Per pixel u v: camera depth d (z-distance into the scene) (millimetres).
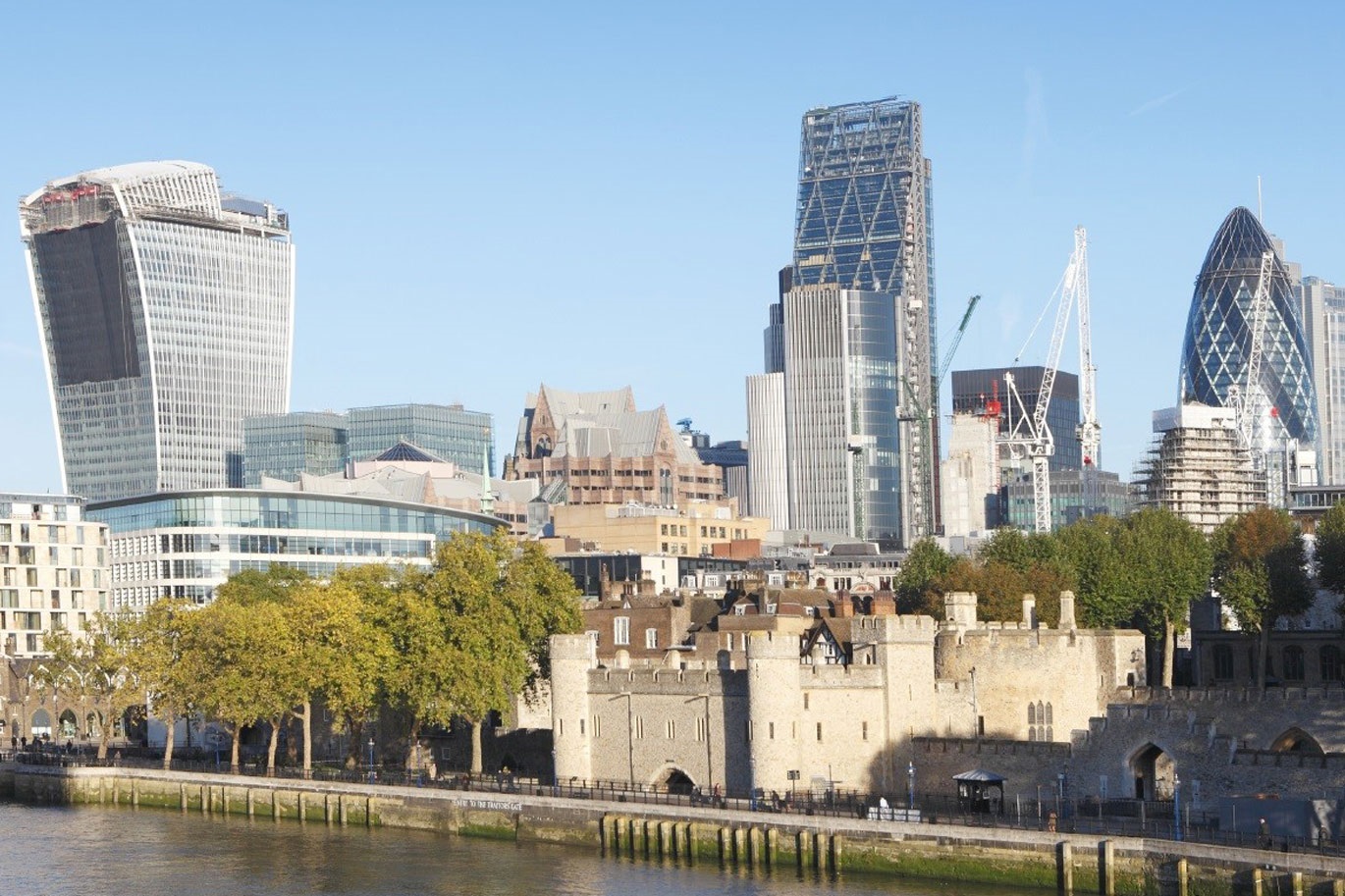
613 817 180625
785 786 182125
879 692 188000
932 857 157375
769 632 183000
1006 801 178625
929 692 192500
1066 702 197250
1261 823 143500
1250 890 137375
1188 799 168000
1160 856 143625
